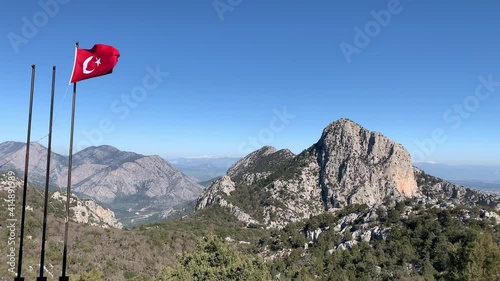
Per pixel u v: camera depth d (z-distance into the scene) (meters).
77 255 63.16
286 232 104.06
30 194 77.88
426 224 78.69
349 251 79.19
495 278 30.98
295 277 71.06
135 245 76.75
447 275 35.84
